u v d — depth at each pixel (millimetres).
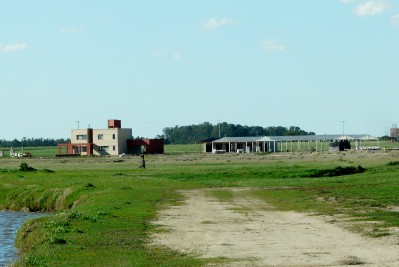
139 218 40344
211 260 24797
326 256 25281
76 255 25969
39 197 66812
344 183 70688
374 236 30656
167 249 27781
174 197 58000
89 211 44219
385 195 53594
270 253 26422
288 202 51375
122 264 23703
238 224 37344
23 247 35812
